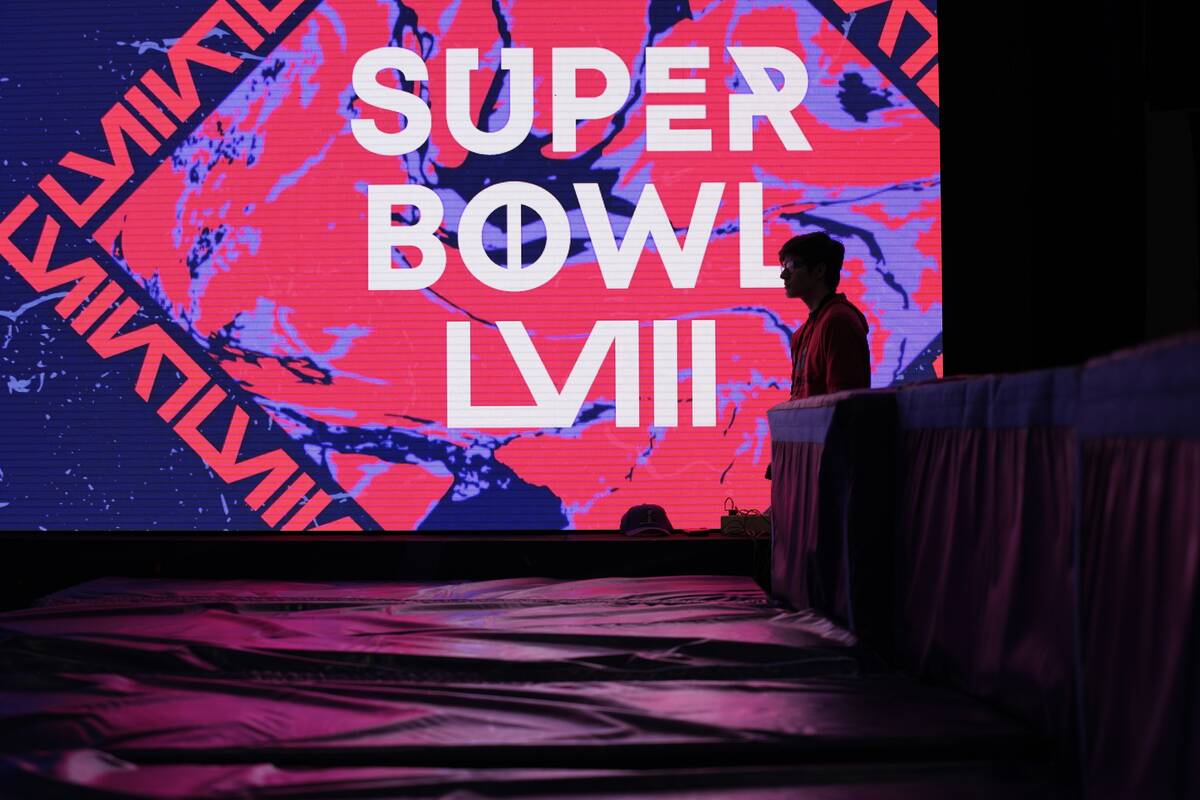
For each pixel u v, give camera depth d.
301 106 4.46
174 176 4.46
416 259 4.44
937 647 1.64
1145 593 0.94
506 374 4.43
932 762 1.29
